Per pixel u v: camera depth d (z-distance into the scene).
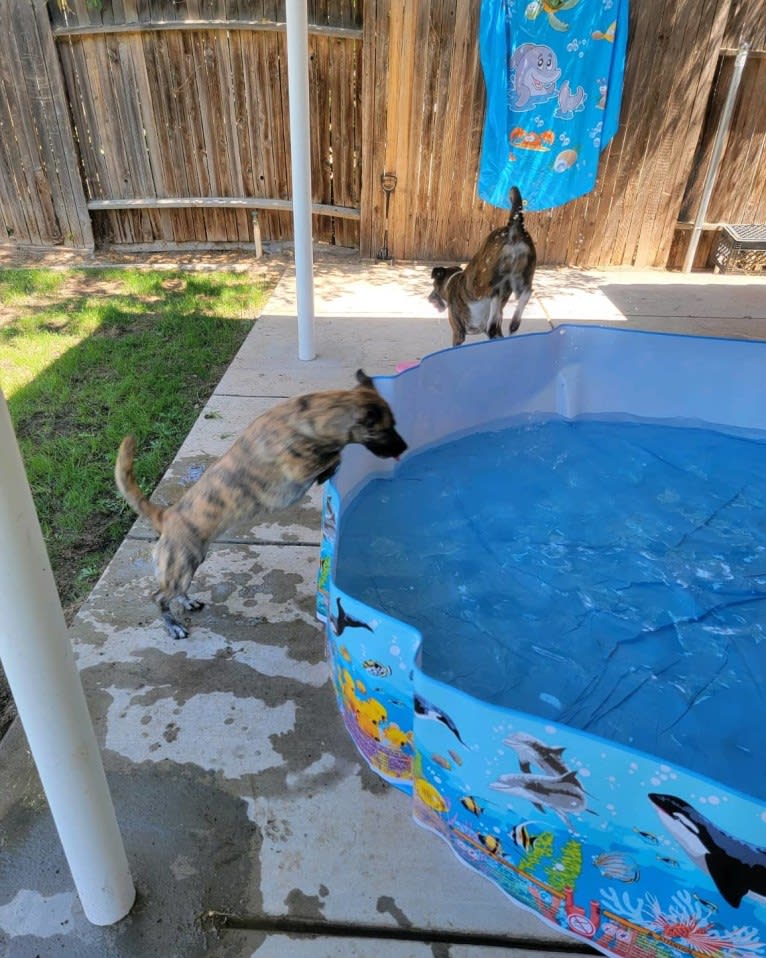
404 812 2.18
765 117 6.89
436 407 3.79
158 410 4.54
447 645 2.67
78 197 7.32
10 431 1.30
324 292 6.50
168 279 6.88
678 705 2.46
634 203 7.16
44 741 1.57
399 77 6.52
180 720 2.46
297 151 4.36
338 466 3.01
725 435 4.09
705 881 1.60
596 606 2.88
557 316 6.08
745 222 7.43
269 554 3.26
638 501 3.52
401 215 7.24
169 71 6.77
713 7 6.23
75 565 3.27
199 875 2.00
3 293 6.42
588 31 6.20
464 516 3.38
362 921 1.91
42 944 1.85
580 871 1.76
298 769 2.30
